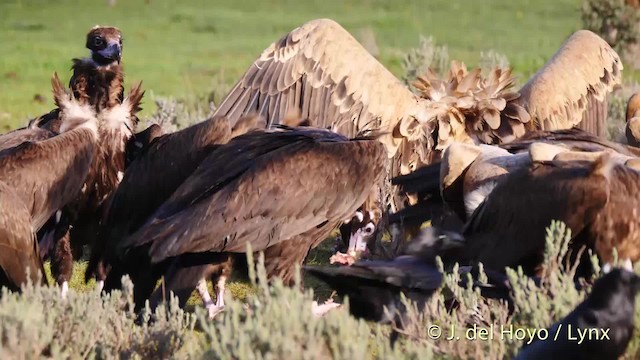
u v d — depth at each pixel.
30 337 19.09
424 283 20.30
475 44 90.75
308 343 17.47
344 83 32.28
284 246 24.64
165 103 48.66
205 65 80.62
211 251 24.17
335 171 24.81
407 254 21.70
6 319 19.19
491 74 32.59
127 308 24.62
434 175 28.94
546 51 87.69
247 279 25.78
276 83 32.69
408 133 31.88
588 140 27.20
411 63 61.38
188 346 20.02
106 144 28.47
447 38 93.25
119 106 28.89
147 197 26.95
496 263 22.33
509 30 97.88
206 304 26.41
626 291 17.09
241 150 25.27
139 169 27.12
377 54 83.50
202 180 24.88
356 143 25.36
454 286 20.12
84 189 28.28
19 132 29.22
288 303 18.50
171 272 24.80
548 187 22.03
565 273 20.77
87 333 20.45
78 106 28.66
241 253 25.03
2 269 25.09
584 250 22.39
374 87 32.12
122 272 26.39
